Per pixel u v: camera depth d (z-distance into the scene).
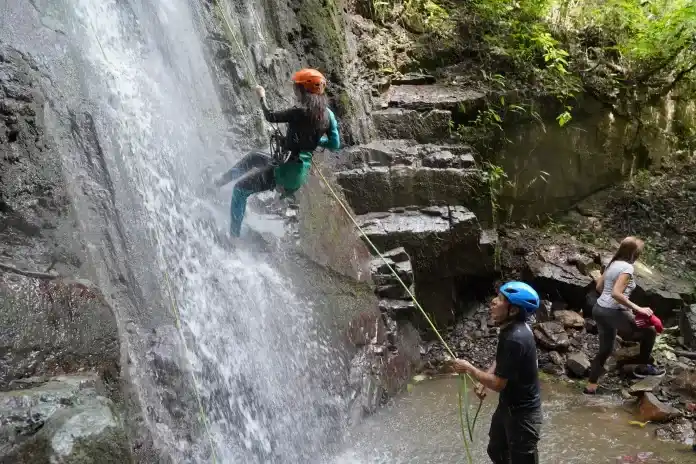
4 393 2.81
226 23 6.23
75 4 4.78
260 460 4.33
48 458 2.53
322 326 5.55
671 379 6.12
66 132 4.24
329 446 4.89
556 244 8.43
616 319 5.91
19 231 3.57
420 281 7.23
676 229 9.20
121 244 4.19
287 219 6.09
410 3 9.23
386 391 5.88
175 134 5.30
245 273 5.16
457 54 9.17
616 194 9.68
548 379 6.51
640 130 9.93
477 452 4.91
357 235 6.90
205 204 5.29
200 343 4.38
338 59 7.82
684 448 5.02
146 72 5.29
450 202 7.49
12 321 3.15
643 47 9.49
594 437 5.22
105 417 2.80
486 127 8.48
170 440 3.68
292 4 7.52
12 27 4.20
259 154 5.07
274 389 4.74
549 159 9.11
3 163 3.62
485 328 7.41
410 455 4.88
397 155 7.62
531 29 9.29
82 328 3.41
